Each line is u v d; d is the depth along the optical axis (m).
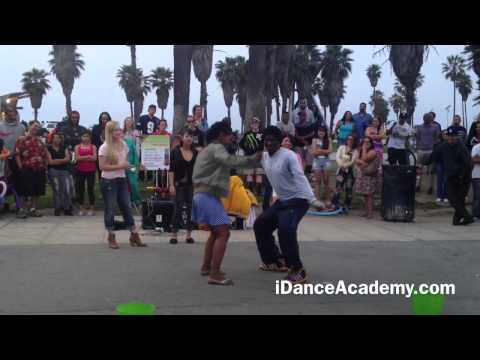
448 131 11.39
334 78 68.81
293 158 6.61
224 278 6.65
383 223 11.59
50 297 5.96
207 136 6.75
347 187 12.88
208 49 44.03
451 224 11.53
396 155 14.19
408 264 7.86
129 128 11.93
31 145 11.29
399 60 17.20
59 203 11.76
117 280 6.71
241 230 10.48
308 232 10.43
